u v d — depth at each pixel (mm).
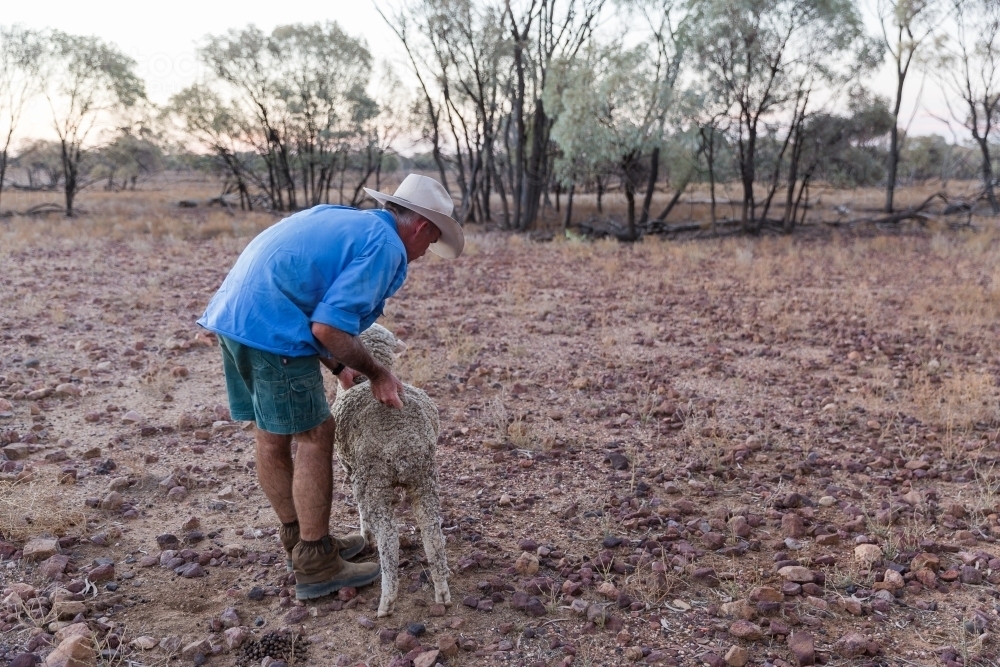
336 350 2807
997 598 3273
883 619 3125
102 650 2793
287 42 26906
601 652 2881
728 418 5770
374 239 2902
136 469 4320
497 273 13750
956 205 26656
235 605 3166
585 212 29266
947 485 4531
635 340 8367
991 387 6352
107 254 15352
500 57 23203
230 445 4930
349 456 3312
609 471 4719
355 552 3559
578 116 19250
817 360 7531
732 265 14945
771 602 3158
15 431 4922
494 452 4953
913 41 26391
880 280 12852
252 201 33562
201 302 9977
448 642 2834
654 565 3428
